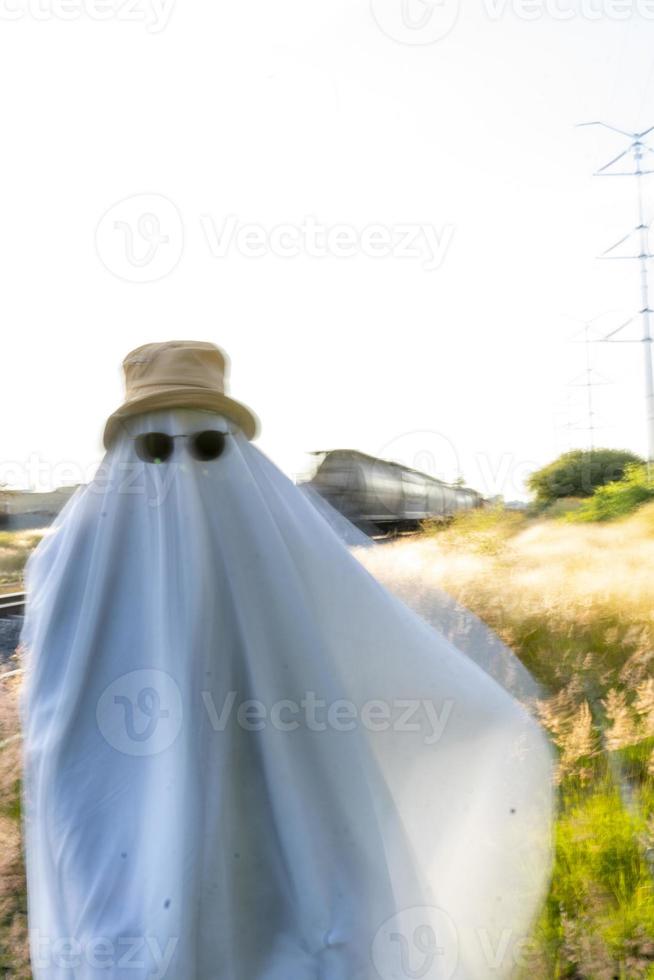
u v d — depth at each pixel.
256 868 2.00
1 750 3.21
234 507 2.19
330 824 2.02
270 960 1.92
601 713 4.05
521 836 2.44
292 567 2.17
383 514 18.97
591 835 2.99
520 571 6.59
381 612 2.37
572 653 4.78
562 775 3.32
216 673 2.05
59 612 2.21
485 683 2.51
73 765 2.02
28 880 2.20
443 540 8.20
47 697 2.14
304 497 2.42
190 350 2.37
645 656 4.65
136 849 1.90
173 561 2.12
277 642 2.11
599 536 10.02
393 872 2.07
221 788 1.96
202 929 1.83
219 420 2.25
